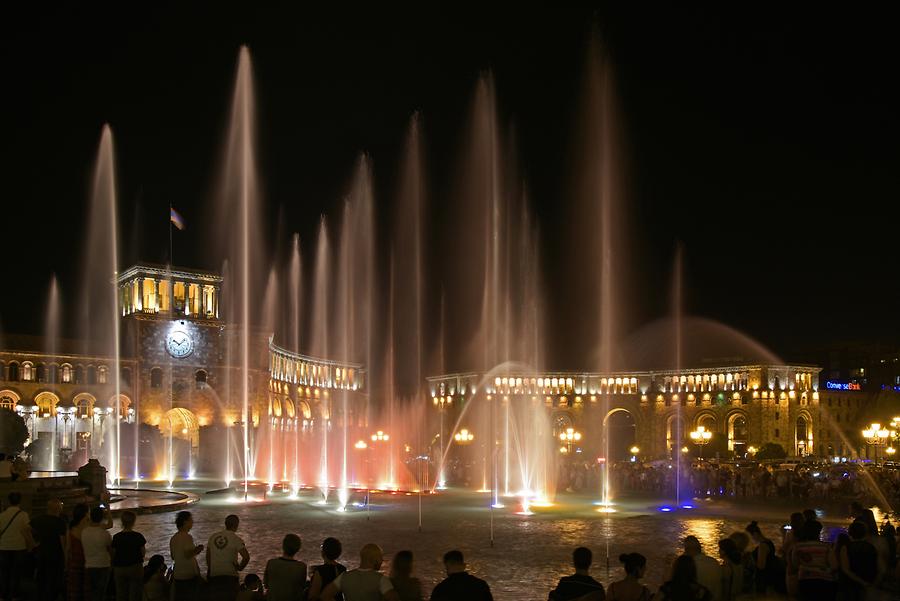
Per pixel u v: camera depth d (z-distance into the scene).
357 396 153.38
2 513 19.58
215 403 112.69
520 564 28.55
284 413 132.75
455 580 12.39
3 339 100.62
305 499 56.19
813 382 165.50
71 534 18.41
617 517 45.09
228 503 51.62
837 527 40.78
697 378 165.25
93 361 105.38
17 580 19.41
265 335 117.12
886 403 171.75
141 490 57.03
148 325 109.50
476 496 62.56
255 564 28.02
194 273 113.81
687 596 13.45
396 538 35.25
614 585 14.14
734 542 17.30
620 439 172.75
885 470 78.38
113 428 104.88
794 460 118.06
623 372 170.75
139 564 17.55
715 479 63.44
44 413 101.69
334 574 14.14
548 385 168.38
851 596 17.11
